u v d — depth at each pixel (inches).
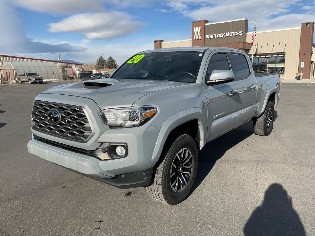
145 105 119.7
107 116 116.1
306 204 136.3
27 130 309.1
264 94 237.8
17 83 1726.1
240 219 124.7
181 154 138.1
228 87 179.6
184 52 182.2
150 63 185.3
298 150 219.1
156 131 119.9
